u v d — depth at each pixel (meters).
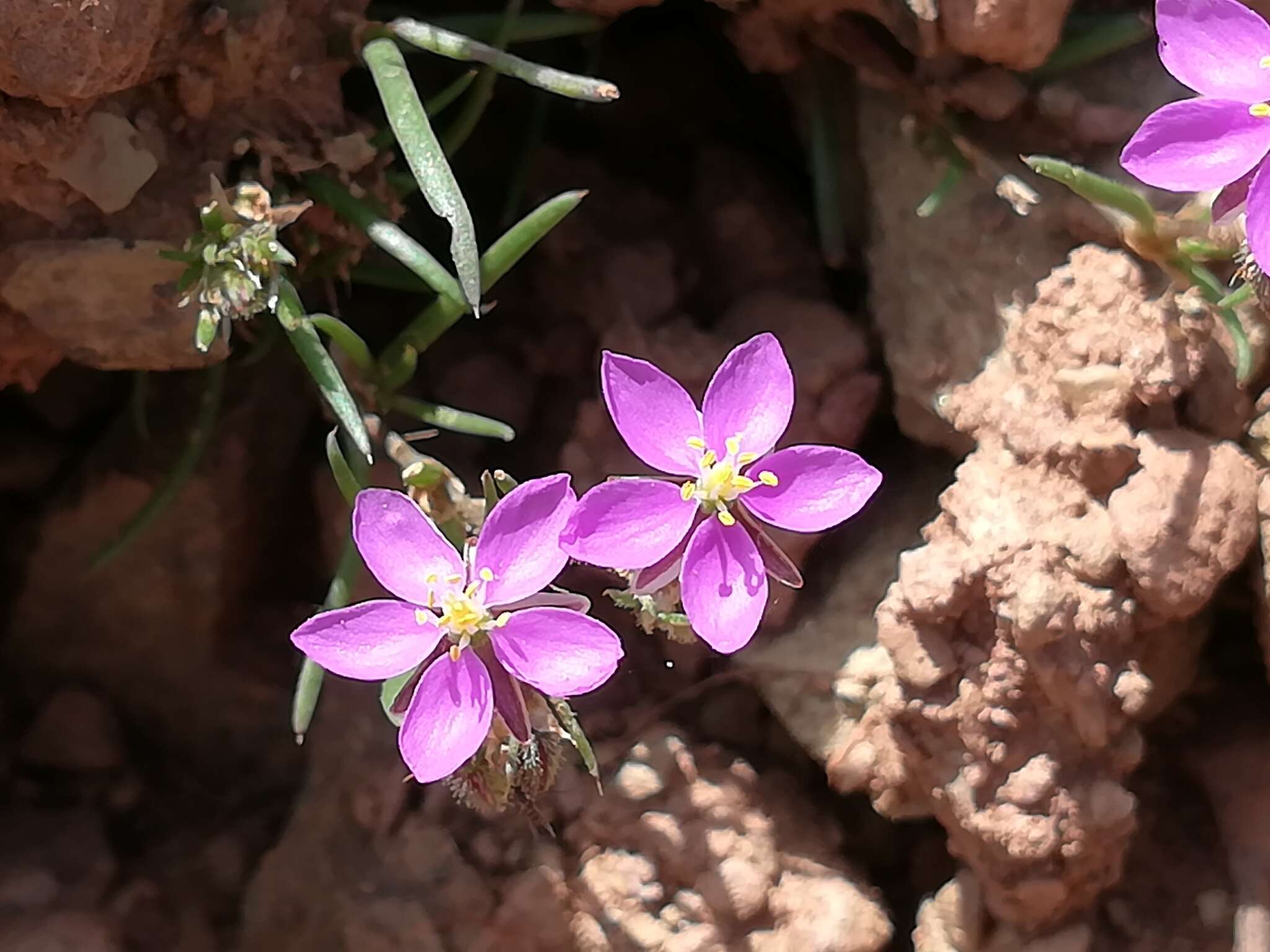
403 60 0.05
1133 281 0.05
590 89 0.05
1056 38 0.05
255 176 0.05
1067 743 0.05
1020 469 0.05
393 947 0.05
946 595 0.05
